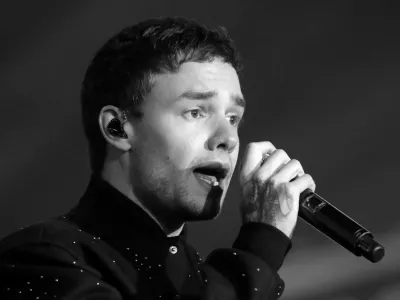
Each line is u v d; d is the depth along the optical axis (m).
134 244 3.75
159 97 3.70
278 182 4.00
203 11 19.23
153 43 3.75
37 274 3.46
